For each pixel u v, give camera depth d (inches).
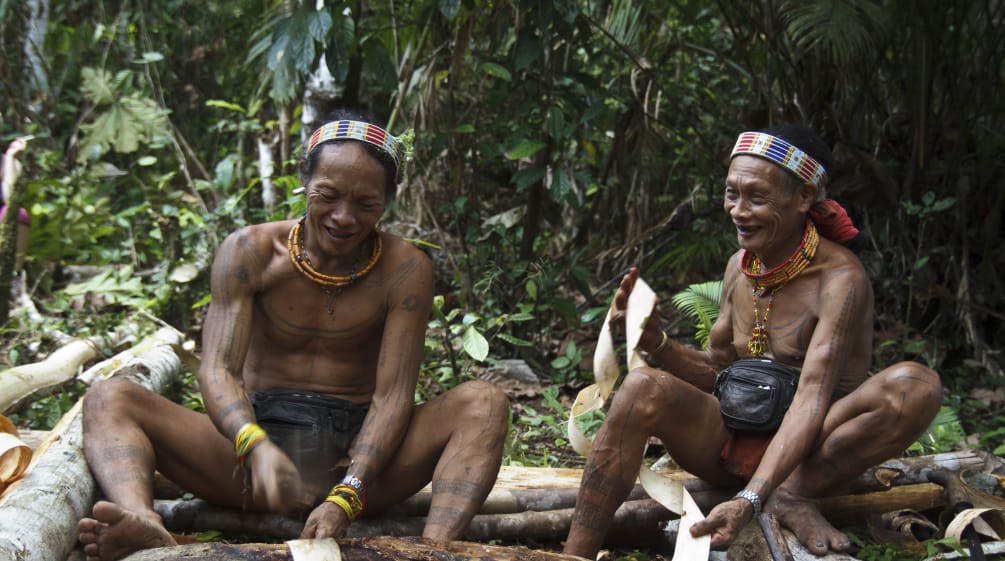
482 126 245.0
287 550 103.9
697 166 262.1
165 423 125.8
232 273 126.0
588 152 242.8
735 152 131.4
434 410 128.0
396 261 128.4
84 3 339.9
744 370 135.0
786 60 224.1
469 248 252.2
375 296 127.8
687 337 236.2
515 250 241.4
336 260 127.2
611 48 253.1
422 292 128.0
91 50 328.2
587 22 220.8
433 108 225.9
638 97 234.5
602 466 125.3
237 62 336.5
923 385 125.5
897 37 238.5
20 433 155.7
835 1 197.0
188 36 339.0
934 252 229.6
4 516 107.2
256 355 132.0
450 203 237.8
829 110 229.3
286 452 126.1
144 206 275.0
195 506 133.3
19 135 302.7
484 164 268.2
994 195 232.8
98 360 205.9
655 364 225.0
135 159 327.9
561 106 228.8
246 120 314.2
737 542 127.0
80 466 122.5
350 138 120.2
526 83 219.1
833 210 132.3
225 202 263.9
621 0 233.5
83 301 243.3
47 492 114.3
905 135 233.9
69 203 276.2
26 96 321.7
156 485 139.6
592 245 265.4
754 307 136.9
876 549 133.0
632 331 130.1
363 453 120.5
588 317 215.0
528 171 216.7
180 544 113.8
